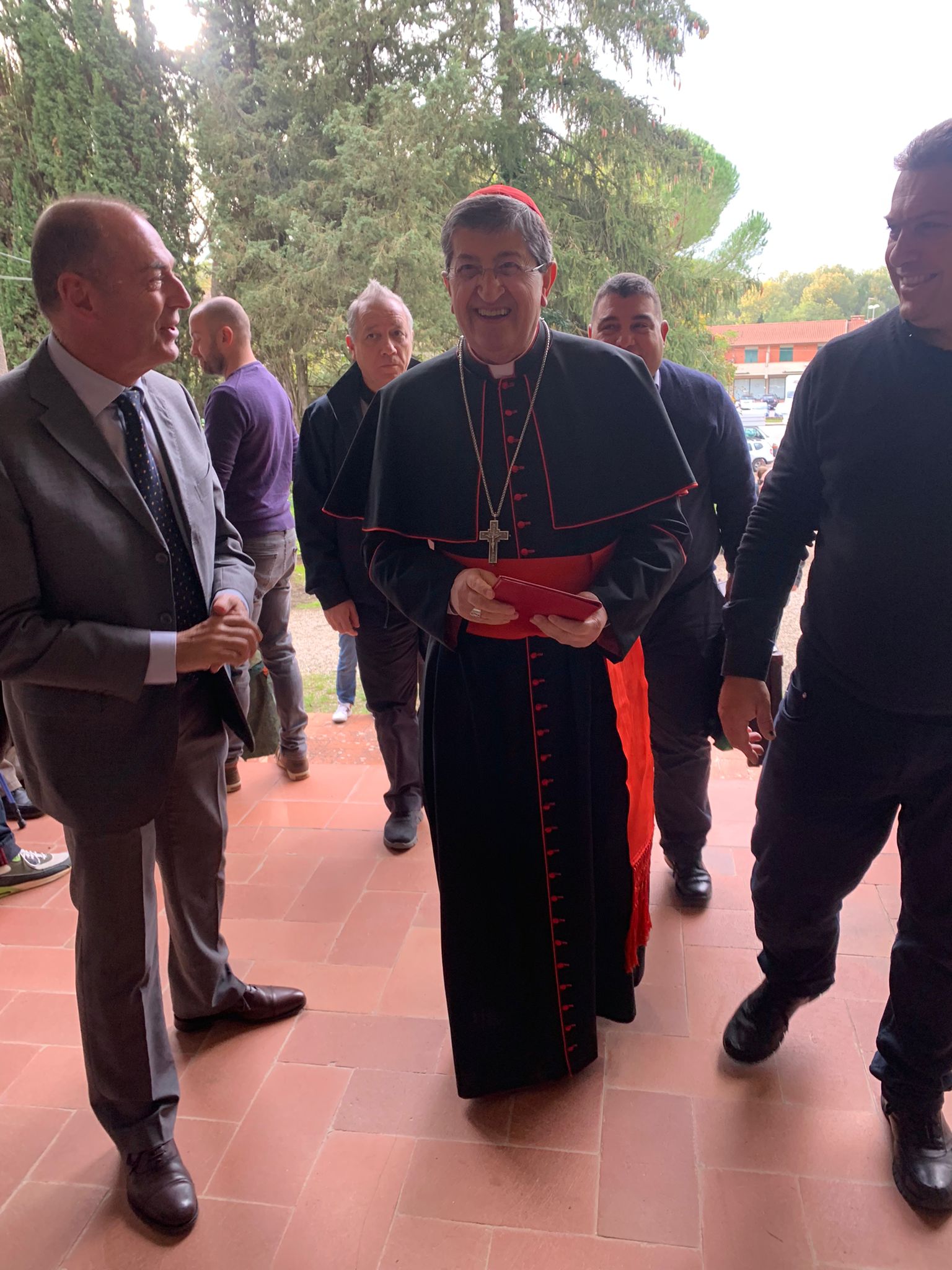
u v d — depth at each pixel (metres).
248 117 9.55
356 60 9.75
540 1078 1.85
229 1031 2.10
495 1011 1.80
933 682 1.41
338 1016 2.14
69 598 1.44
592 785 1.77
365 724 4.25
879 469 1.38
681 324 9.28
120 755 1.52
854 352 1.43
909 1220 1.55
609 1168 1.68
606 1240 1.53
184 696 1.74
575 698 1.69
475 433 1.62
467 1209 1.61
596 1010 1.96
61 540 1.41
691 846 2.51
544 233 1.54
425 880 2.75
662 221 9.38
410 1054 2.01
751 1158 1.68
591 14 8.88
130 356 1.44
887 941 2.31
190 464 1.66
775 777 1.70
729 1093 1.84
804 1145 1.71
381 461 1.68
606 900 1.86
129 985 1.60
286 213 9.22
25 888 2.83
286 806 3.32
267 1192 1.67
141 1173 1.64
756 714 1.74
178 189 9.30
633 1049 1.98
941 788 1.47
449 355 1.71
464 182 9.55
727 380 9.21
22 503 1.38
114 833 1.53
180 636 1.48
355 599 2.81
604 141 9.05
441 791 1.72
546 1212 1.59
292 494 2.79
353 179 8.85
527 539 1.64
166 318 1.44
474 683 1.68
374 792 3.41
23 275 7.78
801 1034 2.01
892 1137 1.70
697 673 2.29
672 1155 1.70
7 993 2.31
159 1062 1.69
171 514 1.60
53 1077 2.00
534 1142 1.75
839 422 1.44
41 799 1.56
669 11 8.88
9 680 1.41
